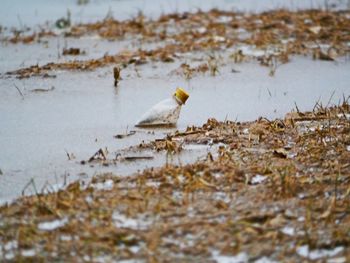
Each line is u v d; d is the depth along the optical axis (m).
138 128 11.77
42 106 13.32
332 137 10.57
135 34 20.30
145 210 7.88
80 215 7.82
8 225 7.68
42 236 7.38
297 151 10.04
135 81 15.28
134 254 7.03
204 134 11.02
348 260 6.87
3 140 11.16
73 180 9.18
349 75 15.80
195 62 16.95
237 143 10.46
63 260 6.95
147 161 9.89
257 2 25.67
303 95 14.05
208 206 7.99
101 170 9.55
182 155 10.09
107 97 13.99
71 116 12.60
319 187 8.63
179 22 21.84
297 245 7.19
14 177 9.41
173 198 8.20
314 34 19.64
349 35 19.58
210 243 7.20
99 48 18.56
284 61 17.05
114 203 8.05
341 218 7.81
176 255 7.00
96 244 7.19
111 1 26.12
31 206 8.15
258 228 7.46
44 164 9.92
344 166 9.37
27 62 16.92
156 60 17.06
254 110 12.93
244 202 8.12
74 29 20.81
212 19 22.22
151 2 25.89
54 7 24.89
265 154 9.91
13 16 23.11
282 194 8.33
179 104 11.98
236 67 16.48
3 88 14.62
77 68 16.25
